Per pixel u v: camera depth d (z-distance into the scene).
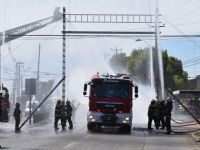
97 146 17.92
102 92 26.52
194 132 26.16
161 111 29.58
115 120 26.23
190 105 51.25
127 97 26.41
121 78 26.72
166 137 23.47
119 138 22.33
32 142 19.41
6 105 30.16
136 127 32.34
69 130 28.52
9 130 28.16
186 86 81.25
